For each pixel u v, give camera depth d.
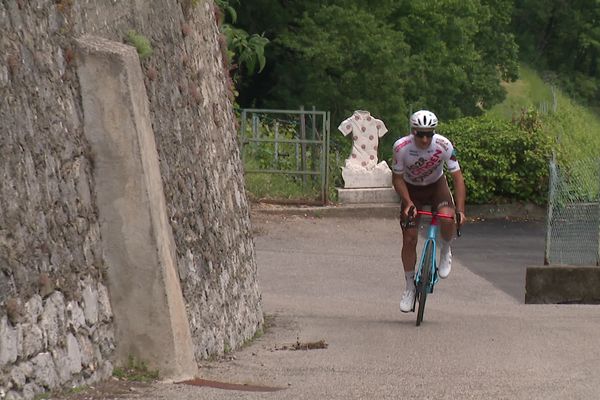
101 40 17.78
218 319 22.89
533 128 61.53
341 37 83.94
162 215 17.88
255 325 27.11
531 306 33.78
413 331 25.41
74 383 15.24
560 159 60.28
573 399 16.20
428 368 19.39
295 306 32.56
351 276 41.00
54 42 16.31
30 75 15.12
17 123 14.40
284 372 18.94
